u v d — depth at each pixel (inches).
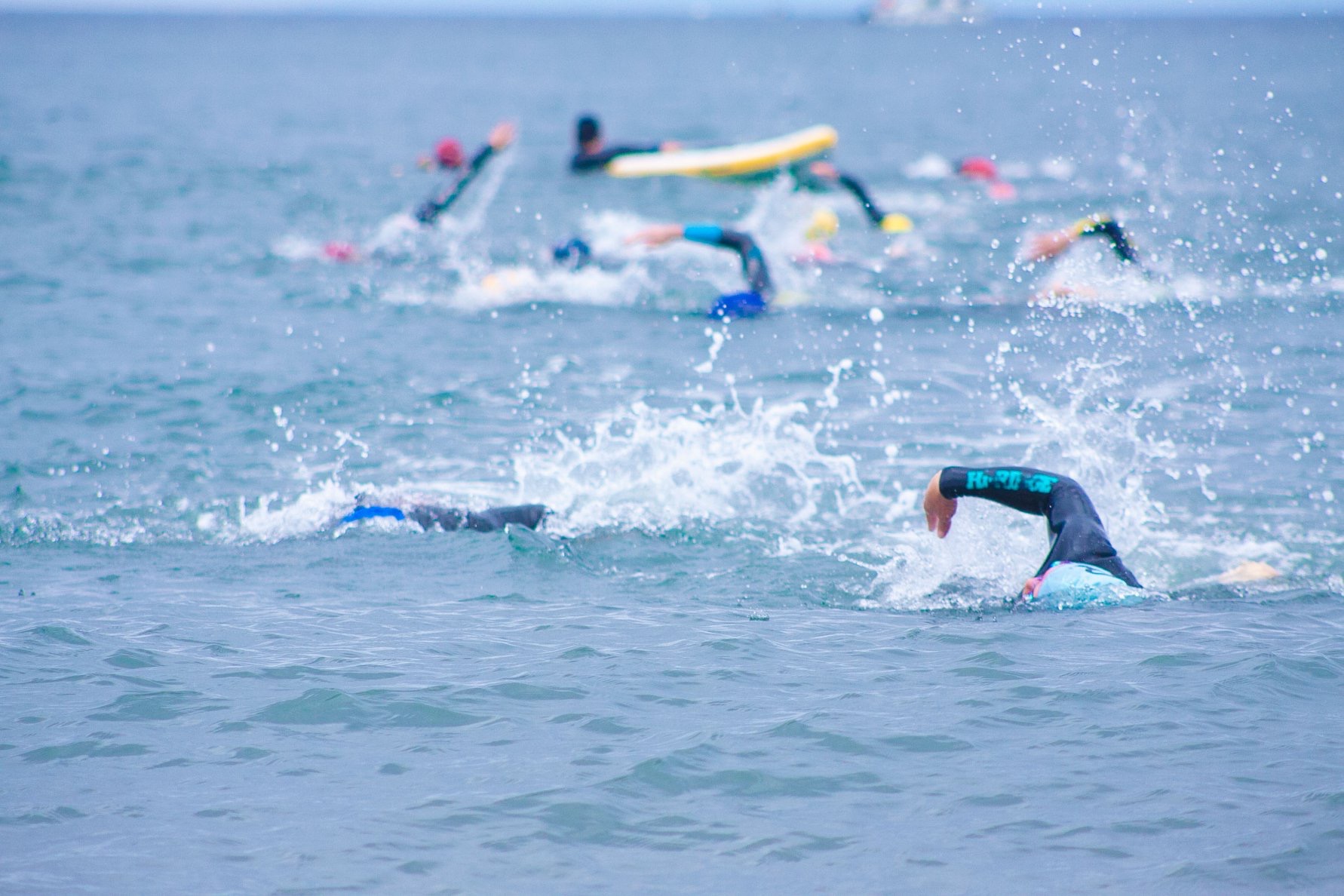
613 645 829.8
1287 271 2324.1
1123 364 1726.1
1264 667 768.3
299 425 1459.2
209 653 807.7
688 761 644.7
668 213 3486.7
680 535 1117.7
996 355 1800.0
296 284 2373.3
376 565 1024.9
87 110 6811.0
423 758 649.6
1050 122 6550.2
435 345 1895.9
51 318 2014.0
